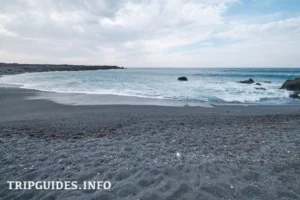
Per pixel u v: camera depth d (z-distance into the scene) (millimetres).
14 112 9609
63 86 21891
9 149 4230
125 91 17766
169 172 3012
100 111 9898
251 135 5352
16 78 35406
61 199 2387
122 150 4125
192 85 22969
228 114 9172
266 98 14469
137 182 2736
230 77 37562
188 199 2318
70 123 7113
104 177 2910
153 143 4648
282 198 2336
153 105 11664
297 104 12414
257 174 2898
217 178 2816
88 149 4211
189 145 4480
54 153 3965
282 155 3723
